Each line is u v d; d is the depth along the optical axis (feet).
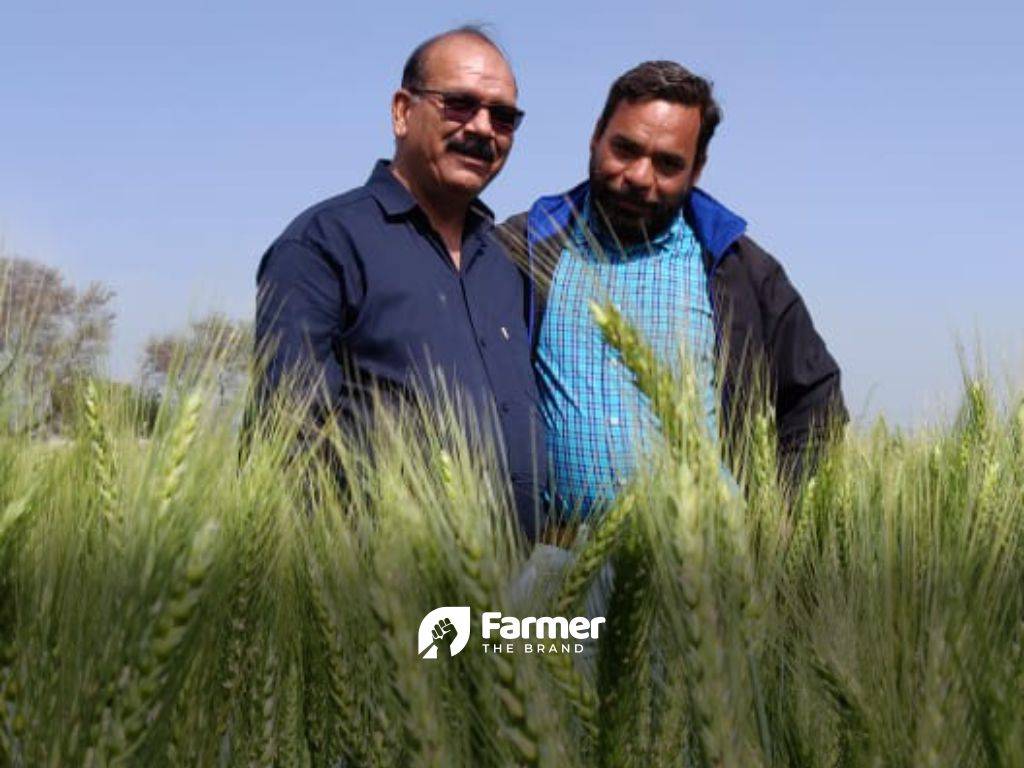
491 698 4.82
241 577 5.46
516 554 5.64
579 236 10.91
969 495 6.18
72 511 5.41
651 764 5.68
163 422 5.41
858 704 5.42
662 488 5.20
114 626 4.83
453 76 10.85
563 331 10.44
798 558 6.66
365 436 7.52
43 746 4.70
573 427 9.91
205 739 5.32
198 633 4.98
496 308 11.02
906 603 5.55
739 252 12.31
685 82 11.70
